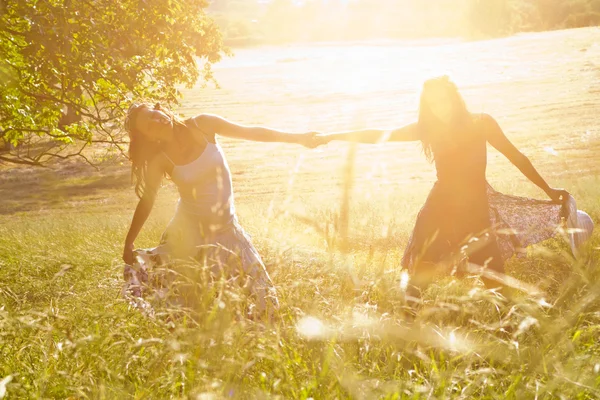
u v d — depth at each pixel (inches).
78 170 1203.9
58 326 98.6
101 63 397.7
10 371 93.0
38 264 271.3
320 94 2087.8
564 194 179.8
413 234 169.8
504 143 172.7
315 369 85.8
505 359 88.6
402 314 93.5
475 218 164.1
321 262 97.0
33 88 454.3
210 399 73.3
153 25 438.0
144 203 159.0
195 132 157.8
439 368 90.5
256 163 1165.1
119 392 84.4
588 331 88.3
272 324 98.3
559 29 4670.3
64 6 385.7
